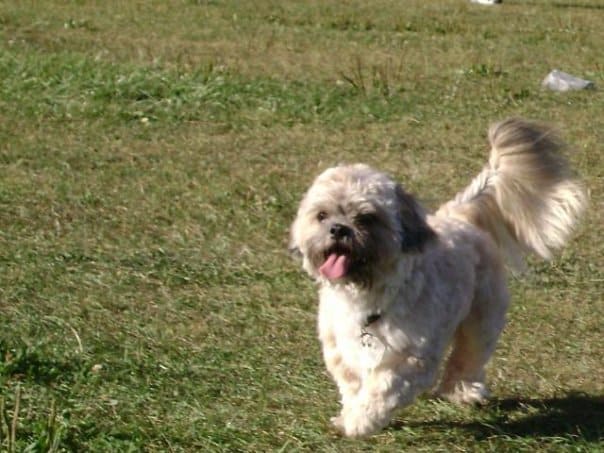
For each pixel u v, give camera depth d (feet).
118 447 24.09
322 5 96.07
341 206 24.48
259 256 38.09
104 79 60.39
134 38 76.74
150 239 39.17
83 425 24.97
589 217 42.93
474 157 50.98
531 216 30.09
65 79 60.44
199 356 29.99
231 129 54.75
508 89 63.16
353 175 25.00
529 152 29.99
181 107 57.16
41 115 55.16
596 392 28.94
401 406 24.75
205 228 40.55
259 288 35.24
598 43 81.61
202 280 35.73
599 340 32.27
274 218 41.91
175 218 41.50
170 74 61.67
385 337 24.61
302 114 57.16
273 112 57.11
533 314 33.94
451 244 26.45
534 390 28.99
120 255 37.40
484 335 27.71
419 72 67.77
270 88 61.11
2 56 65.31
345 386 25.73
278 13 90.48
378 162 50.01
